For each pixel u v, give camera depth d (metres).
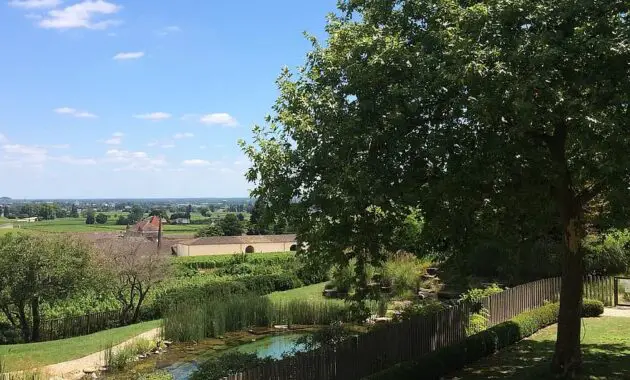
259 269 43.41
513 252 15.54
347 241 10.87
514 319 16.20
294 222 10.40
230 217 102.69
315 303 24.19
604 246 24.52
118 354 17.05
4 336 21.89
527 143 9.41
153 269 26.25
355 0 11.41
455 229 11.27
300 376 10.05
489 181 9.52
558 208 11.28
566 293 11.00
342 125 9.25
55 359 17.27
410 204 9.88
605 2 8.35
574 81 8.29
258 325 22.97
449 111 9.28
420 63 8.98
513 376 11.82
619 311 19.86
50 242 22.78
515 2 8.48
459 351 12.68
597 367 11.66
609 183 9.12
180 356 18.38
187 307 22.48
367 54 9.77
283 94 11.07
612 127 7.77
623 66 8.07
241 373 9.12
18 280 21.48
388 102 9.25
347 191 8.85
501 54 8.40
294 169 9.85
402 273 26.56
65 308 27.16
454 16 9.15
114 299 28.62
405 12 10.29
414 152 9.34
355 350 11.25
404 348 12.61
